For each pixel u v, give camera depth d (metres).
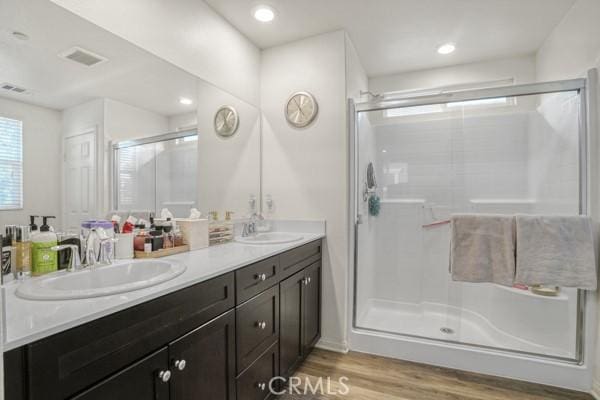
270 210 2.49
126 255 1.41
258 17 2.10
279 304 1.70
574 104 1.94
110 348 0.81
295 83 2.41
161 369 0.96
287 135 2.44
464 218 2.03
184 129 1.86
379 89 3.03
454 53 2.60
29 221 1.14
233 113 2.23
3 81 1.07
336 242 2.27
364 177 2.62
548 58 2.34
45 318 0.73
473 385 1.85
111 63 1.42
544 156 2.32
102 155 1.42
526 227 1.87
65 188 1.26
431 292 2.74
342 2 1.94
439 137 2.76
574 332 1.92
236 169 2.27
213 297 1.19
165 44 1.67
